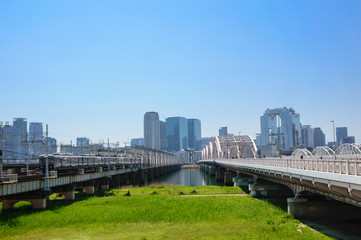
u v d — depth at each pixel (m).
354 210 45.59
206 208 53.09
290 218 45.25
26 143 72.81
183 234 37.31
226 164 108.06
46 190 55.34
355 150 65.88
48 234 38.38
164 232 38.38
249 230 38.84
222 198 66.88
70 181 67.94
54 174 60.69
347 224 41.94
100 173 91.19
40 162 61.06
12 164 88.00
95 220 45.47
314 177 33.56
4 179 46.84
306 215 45.50
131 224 43.22
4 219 46.12
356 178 24.84
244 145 174.38
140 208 53.91
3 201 54.66
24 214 49.78
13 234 38.66
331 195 35.47
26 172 69.75
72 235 37.69
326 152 83.00
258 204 57.88
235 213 49.06
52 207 57.16
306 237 35.25
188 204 57.34
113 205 58.59
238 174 100.00
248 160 74.69
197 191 82.81
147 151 187.62
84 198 71.00
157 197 68.06
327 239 34.62
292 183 46.19
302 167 38.00
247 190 84.44
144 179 151.50
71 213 50.19
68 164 77.31
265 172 57.62
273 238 35.19
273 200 65.12
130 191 85.56
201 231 38.69
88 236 37.09
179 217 46.75
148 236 36.53
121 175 133.38
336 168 29.23
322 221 43.81
